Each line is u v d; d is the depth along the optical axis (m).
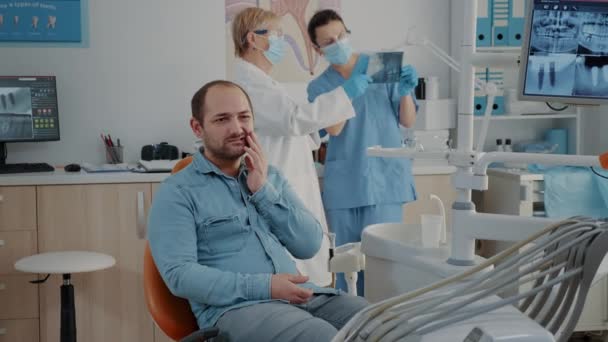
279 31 3.28
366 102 3.39
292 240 2.15
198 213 2.00
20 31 3.78
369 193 3.37
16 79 3.63
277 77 4.09
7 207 3.34
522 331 1.07
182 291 1.88
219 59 3.96
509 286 1.13
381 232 2.14
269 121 3.13
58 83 3.83
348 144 3.40
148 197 3.43
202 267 1.90
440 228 1.97
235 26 3.28
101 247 3.42
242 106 2.08
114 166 3.60
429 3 4.24
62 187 3.38
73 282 3.41
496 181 3.92
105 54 3.86
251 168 2.09
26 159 3.82
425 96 4.06
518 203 3.73
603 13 1.56
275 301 1.88
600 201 3.65
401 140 3.50
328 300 1.97
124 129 3.90
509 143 4.23
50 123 3.68
